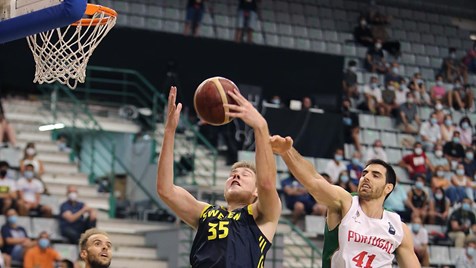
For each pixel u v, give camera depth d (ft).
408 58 75.66
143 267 45.57
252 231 17.83
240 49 62.23
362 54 72.69
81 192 50.01
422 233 53.72
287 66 63.21
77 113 56.44
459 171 61.52
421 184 56.75
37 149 52.29
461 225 56.90
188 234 46.34
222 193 50.19
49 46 22.84
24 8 20.97
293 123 59.36
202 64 61.21
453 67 75.20
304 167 20.06
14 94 56.90
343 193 20.57
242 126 58.23
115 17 23.09
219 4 69.21
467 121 68.39
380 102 66.39
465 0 83.41
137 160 55.36
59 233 44.27
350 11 75.72
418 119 66.44
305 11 73.31
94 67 56.80
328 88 63.93
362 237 20.33
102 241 22.41
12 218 42.55
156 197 52.90
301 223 53.31
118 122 57.26
